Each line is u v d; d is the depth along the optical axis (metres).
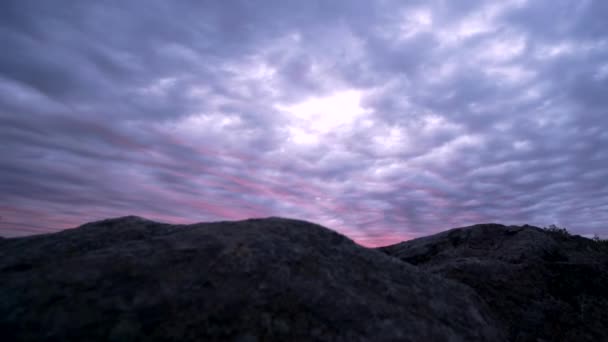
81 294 2.38
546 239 6.65
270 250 3.21
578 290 5.27
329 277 3.18
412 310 3.25
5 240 3.50
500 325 4.10
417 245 7.44
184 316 2.38
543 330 4.39
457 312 3.57
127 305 2.36
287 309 2.69
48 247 3.27
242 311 2.54
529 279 5.32
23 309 2.23
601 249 6.93
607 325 4.65
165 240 3.21
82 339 2.11
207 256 2.96
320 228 3.97
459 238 7.20
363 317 2.90
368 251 3.92
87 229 3.71
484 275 5.30
